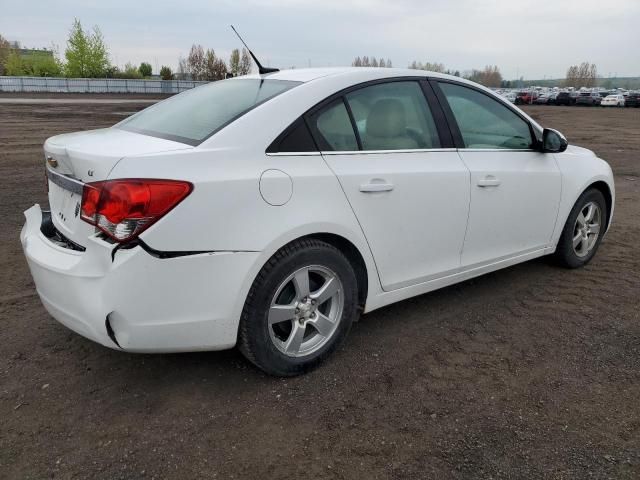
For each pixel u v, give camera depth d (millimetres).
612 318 3859
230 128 2779
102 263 2498
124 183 2422
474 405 2818
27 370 3057
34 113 22625
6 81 45750
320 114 3041
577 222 4711
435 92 3641
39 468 2330
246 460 2402
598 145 16094
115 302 2469
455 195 3549
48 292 2744
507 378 3076
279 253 2812
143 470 2334
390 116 3357
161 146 2688
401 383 3012
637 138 18500
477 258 3861
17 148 12203
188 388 2924
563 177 4371
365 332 3607
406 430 2613
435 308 3994
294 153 2883
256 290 2760
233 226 2615
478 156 3748
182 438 2535
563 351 3387
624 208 7430
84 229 2594
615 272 4781
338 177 2977
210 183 2557
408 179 3283
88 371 3062
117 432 2564
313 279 3074
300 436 2562
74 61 62844
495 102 4023
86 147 2689
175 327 2586
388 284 3361
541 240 4359
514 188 3947
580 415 2740
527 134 4215
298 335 2988
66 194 2832
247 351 2850
